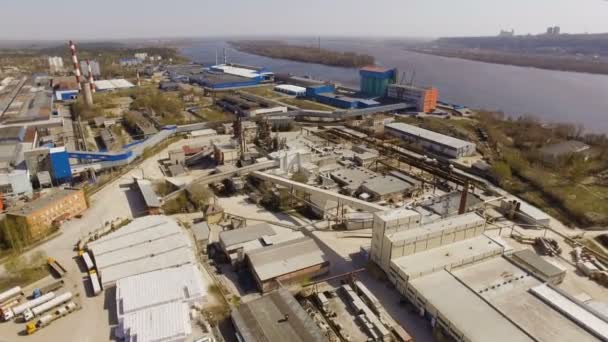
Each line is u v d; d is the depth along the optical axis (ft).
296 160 338.13
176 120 509.76
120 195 294.05
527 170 338.95
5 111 523.29
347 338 160.97
